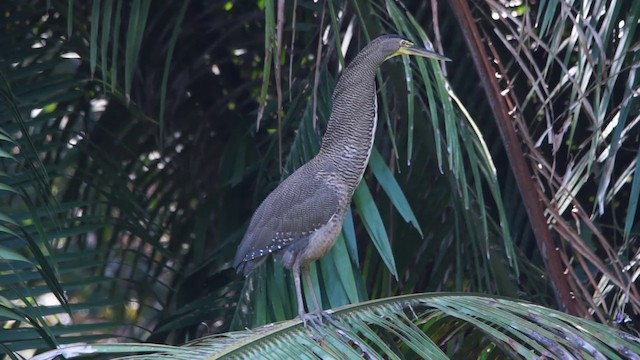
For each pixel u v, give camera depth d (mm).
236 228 12570
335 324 7730
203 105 14117
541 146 12219
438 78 9516
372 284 11234
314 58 12516
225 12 14031
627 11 11336
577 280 10062
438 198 11031
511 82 10547
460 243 11000
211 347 7195
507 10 10367
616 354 8266
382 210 11156
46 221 11117
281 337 7434
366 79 9164
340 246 9641
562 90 11406
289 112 11258
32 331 10109
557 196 10250
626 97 9938
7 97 10180
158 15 13672
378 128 11258
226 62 14219
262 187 12156
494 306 8289
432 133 10648
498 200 9750
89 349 6898
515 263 9578
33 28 12352
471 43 10109
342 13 10938
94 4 9938
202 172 13898
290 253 8891
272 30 8773
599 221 12453
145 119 13406
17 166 11375
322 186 8930
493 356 9289
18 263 10406
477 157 10266
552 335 7844
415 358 9250
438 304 8227
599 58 10234
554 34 10008
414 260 11234
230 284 11930
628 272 11414
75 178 12336
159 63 13828
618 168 12320
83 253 10945
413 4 12398
